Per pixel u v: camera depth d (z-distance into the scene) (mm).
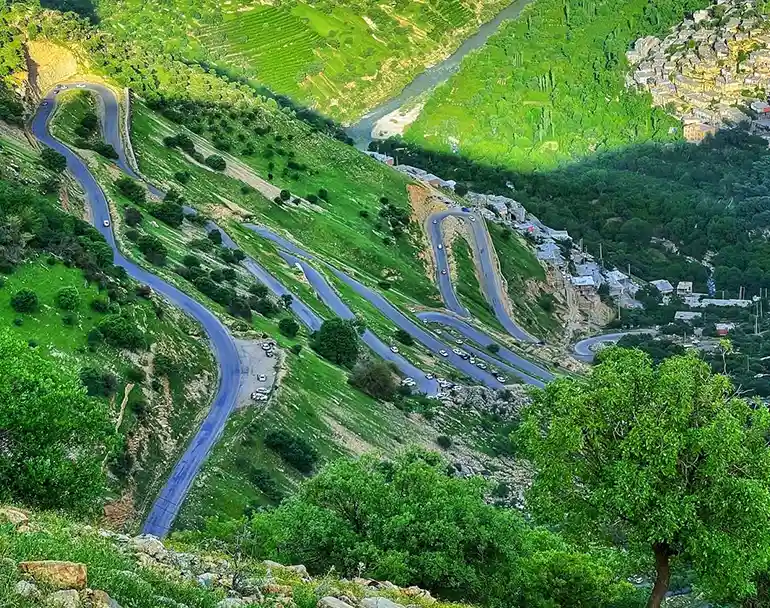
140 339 97000
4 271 95750
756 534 33094
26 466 37250
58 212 117875
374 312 156500
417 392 129750
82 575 20312
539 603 42688
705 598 39281
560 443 35719
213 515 77562
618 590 44438
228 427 93188
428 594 34406
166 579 24359
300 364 112375
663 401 34312
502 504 101312
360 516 44625
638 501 33375
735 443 33312
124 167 166000
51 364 40969
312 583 29734
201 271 131125
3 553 21641
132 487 78250
